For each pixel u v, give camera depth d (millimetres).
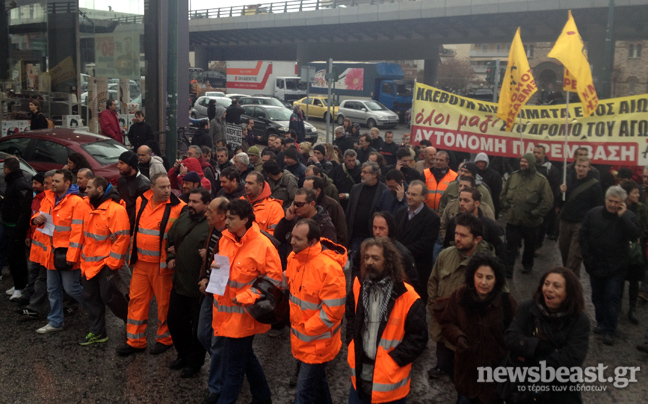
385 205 7352
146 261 6051
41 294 7102
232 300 4855
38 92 17969
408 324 3939
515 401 3977
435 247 7598
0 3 18375
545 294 3891
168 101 10977
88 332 6824
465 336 4293
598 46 34875
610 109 10789
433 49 48156
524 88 9977
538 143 11383
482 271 4242
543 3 33406
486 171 9797
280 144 11766
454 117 11883
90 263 6246
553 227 11633
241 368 4926
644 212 7531
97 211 6176
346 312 4230
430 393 5629
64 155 10164
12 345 6422
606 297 6812
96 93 17641
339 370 6117
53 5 17688
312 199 5855
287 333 7016
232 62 47281
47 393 5398
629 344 6828
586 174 8250
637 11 31266
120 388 5523
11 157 7672
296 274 4492
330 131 32719
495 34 41500
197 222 5656
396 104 40688
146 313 6215
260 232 4980
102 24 17391
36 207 7652
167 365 6031
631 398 5562
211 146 16500
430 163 9297
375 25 44312
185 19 18031
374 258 3992
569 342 3850
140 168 8953
